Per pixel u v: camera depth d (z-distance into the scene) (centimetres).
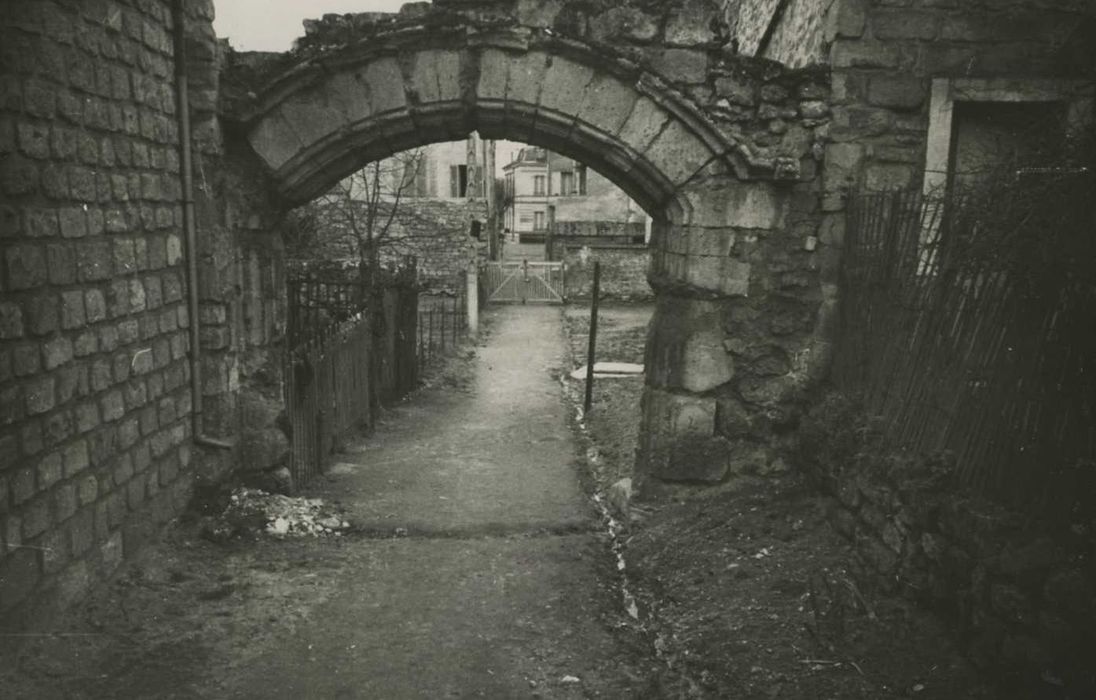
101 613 499
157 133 595
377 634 517
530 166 6138
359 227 2320
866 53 670
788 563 566
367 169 2283
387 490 820
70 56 479
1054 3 668
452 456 962
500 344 1944
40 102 447
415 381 1384
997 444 414
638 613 561
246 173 682
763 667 452
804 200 689
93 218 504
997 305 423
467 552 656
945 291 478
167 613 522
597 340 1950
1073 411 362
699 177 686
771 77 671
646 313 2456
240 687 449
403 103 674
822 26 713
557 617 546
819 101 676
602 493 814
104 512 520
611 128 679
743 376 707
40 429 448
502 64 671
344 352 970
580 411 1241
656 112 676
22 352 431
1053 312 377
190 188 636
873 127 676
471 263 2136
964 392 449
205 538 634
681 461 715
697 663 475
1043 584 359
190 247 640
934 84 672
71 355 479
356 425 1032
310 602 556
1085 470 354
